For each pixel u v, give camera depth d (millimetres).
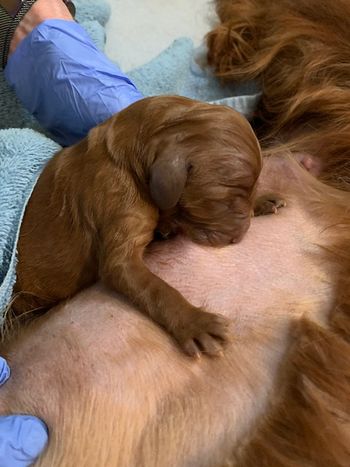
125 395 230
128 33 457
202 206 240
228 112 240
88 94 329
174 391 233
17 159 272
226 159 234
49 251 258
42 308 270
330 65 321
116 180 244
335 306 248
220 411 229
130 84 342
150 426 227
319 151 303
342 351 230
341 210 275
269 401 231
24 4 333
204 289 256
